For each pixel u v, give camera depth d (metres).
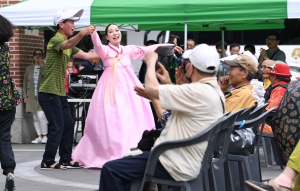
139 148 5.63
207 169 5.42
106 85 9.60
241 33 20.14
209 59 5.21
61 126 9.45
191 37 19.97
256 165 6.71
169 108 5.11
